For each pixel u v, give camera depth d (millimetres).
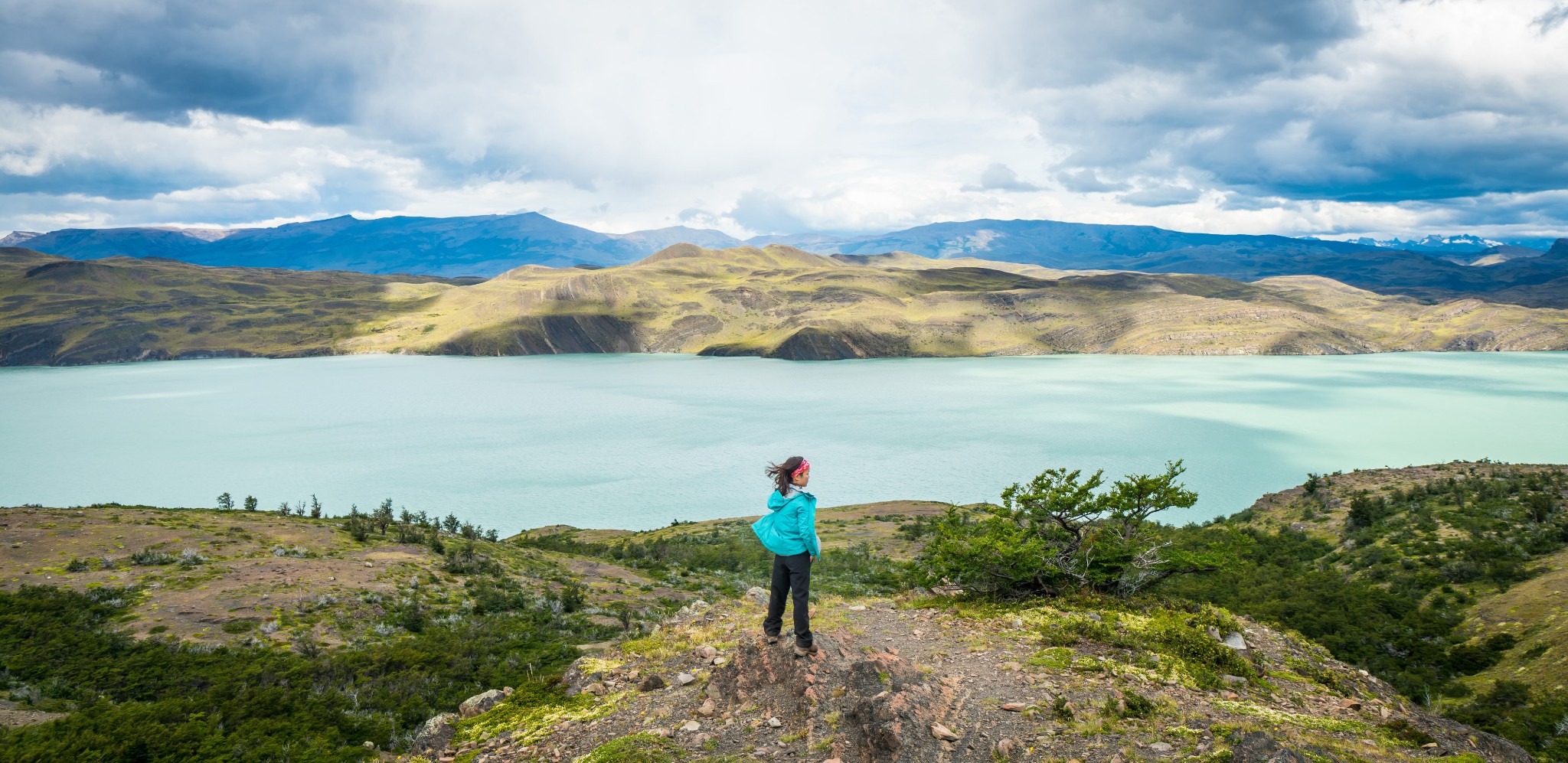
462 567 33500
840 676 7926
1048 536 15469
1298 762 5539
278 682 17719
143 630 21766
